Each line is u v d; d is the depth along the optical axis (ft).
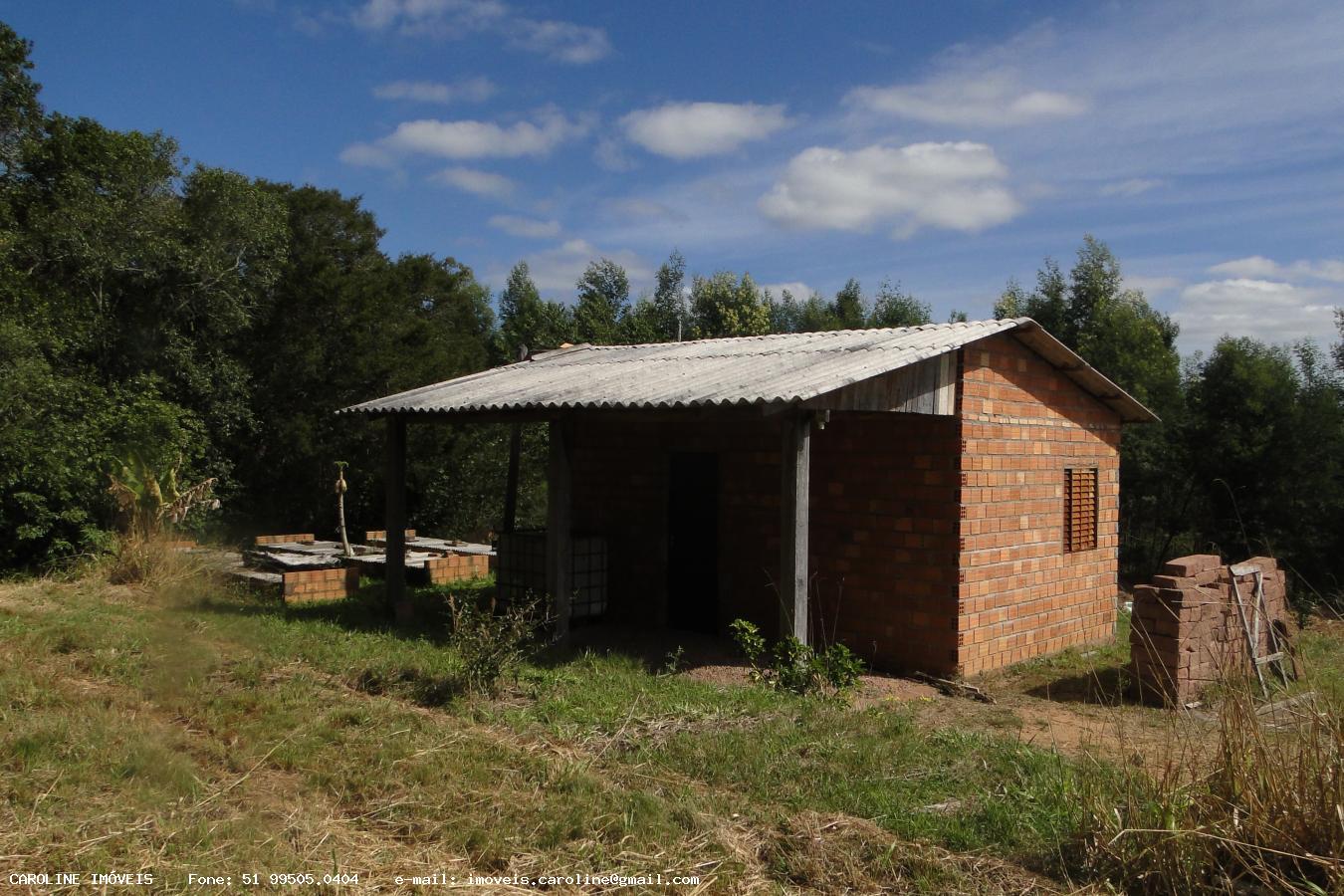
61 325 53.72
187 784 18.28
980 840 16.21
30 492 44.21
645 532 38.42
